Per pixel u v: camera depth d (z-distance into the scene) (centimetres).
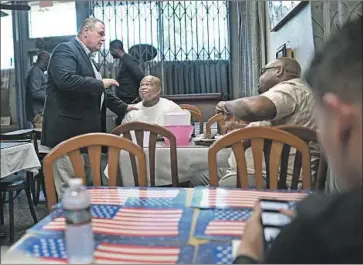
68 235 90
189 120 289
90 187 161
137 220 120
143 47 602
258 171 175
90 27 313
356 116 61
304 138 200
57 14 614
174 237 106
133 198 144
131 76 470
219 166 260
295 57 333
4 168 304
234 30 594
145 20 600
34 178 390
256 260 81
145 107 346
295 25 331
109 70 590
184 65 606
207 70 606
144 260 91
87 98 312
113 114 411
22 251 96
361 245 59
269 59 456
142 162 173
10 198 309
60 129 310
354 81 61
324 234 61
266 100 216
